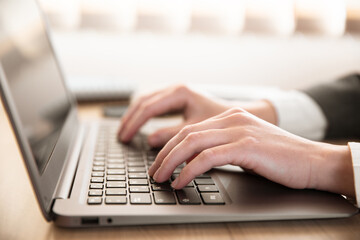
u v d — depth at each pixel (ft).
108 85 2.96
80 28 3.56
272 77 4.03
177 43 3.82
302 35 3.89
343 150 1.40
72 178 1.39
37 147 1.25
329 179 1.33
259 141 1.36
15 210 1.23
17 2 1.63
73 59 3.66
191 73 3.91
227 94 2.79
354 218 1.25
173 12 3.67
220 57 3.92
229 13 3.74
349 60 4.03
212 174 1.47
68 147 1.71
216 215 1.15
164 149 1.43
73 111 2.18
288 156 1.34
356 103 2.23
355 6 3.83
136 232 1.10
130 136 1.94
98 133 2.10
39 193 1.07
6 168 1.58
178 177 1.31
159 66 3.84
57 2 3.44
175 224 1.15
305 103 2.19
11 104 1.05
